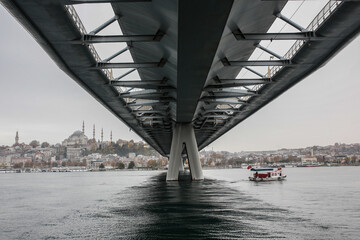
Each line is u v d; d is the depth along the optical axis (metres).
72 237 17.75
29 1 17.33
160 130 67.50
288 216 22.83
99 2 17.03
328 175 108.00
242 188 48.06
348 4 18.69
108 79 32.03
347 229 18.50
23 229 20.48
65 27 20.45
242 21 20.25
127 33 24.41
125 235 17.70
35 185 74.88
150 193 41.22
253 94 37.62
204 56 21.67
